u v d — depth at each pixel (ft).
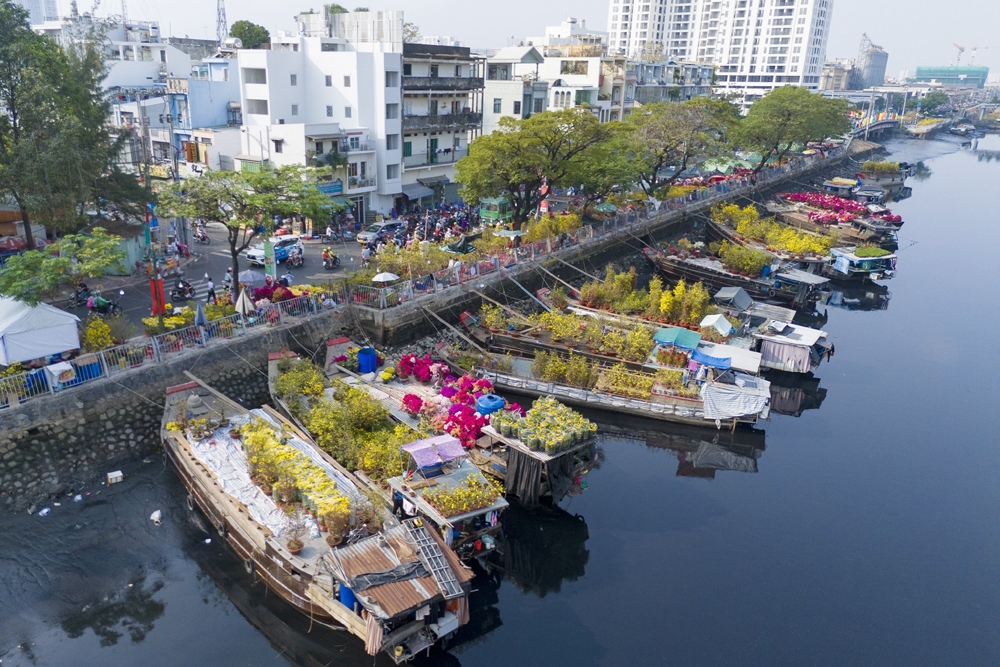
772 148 317.83
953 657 74.54
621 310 152.15
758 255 184.85
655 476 106.22
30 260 96.48
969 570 88.33
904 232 283.18
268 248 132.26
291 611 74.84
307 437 96.32
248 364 112.98
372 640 64.75
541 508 95.61
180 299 131.95
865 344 165.07
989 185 402.72
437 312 140.67
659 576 84.64
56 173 121.29
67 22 311.88
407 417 103.50
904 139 615.57
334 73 212.23
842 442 119.14
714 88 517.14
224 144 217.15
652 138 236.43
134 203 145.79
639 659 72.13
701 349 129.18
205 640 71.10
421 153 235.20
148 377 100.48
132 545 82.58
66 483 90.33
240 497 82.58
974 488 106.83
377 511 78.54
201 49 363.56
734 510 98.32
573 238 187.73
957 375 149.07
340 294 131.13
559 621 77.20
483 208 212.64
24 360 92.89
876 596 82.94
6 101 128.16
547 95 287.07
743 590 82.74
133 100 255.50
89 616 72.95
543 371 123.54
